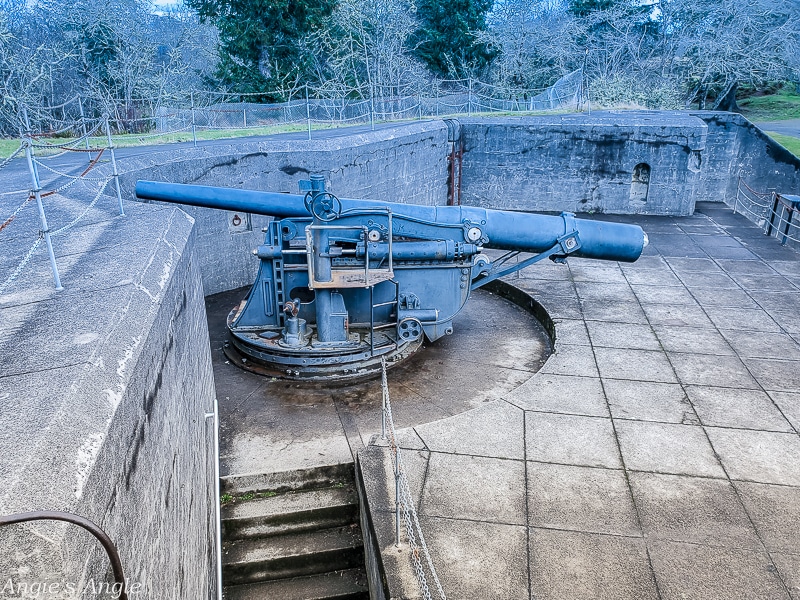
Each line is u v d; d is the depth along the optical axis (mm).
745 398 6508
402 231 7586
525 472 5270
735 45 27844
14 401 1943
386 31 26344
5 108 14695
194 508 3877
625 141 14797
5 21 19625
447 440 5750
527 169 15477
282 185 10977
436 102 20984
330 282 7195
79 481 1672
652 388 6742
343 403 7117
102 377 2189
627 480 5164
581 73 23484
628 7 30828
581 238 8062
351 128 15500
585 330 8359
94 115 18719
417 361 8219
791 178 16641
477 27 31188
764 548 4402
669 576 4152
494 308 10086
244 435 6441
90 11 21938
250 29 23281
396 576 4109
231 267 10961
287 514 5391
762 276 10523
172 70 24016
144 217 4859
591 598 3979
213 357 8367
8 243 4145
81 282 3172
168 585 2773
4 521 1320
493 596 3980
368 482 5113
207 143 11992
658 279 10445
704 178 16562
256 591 5020
